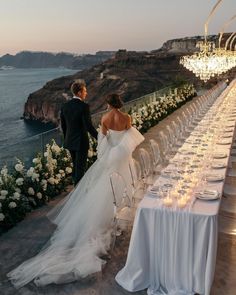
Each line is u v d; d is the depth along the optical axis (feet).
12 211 18.40
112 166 17.51
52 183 21.40
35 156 21.97
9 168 20.26
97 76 275.59
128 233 17.15
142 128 39.17
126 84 250.98
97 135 20.29
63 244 15.87
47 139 23.17
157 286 13.43
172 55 263.70
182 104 57.52
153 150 21.57
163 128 41.24
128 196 16.85
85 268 13.99
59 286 13.69
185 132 29.43
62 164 22.86
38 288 13.60
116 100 17.81
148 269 13.56
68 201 18.60
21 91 504.43
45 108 237.04
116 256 15.46
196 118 34.73
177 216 12.68
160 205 13.24
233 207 16.24
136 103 40.50
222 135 25.27
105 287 13.56
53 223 18.52
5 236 17.39
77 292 13.35
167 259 13.14
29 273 14.19
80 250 15.11
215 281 13.76
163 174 17.02
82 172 20.94
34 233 17.61
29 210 19.75
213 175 16.81
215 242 12.60
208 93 54.54
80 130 20.24
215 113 34.88
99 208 16.70
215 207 13.14
